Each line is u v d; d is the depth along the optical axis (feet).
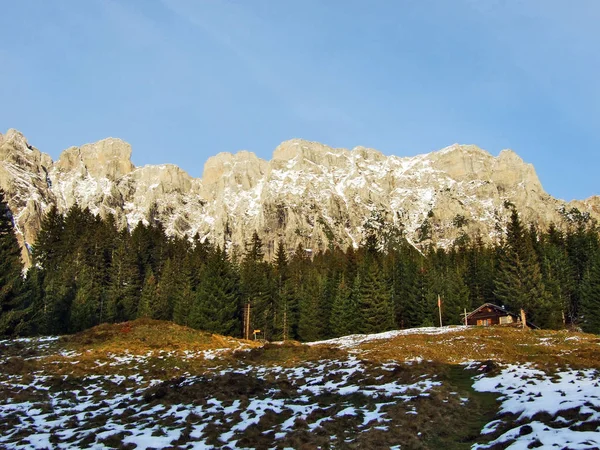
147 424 69.31
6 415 76.59
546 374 90.17
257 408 76.13
